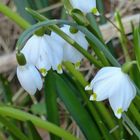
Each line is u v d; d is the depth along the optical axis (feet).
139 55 0.67
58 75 0.95
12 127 0.88
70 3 0.69
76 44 0.70
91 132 0.96
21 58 0.66
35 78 0.68
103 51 0.70
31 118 0.83
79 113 0.95
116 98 0.67
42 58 0.68
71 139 0.85
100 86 0.67
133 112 0.77
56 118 0.93
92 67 1.25
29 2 1.12
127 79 0.67
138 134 0.78
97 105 0.94
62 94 0.96
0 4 0.89
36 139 0.90
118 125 0.93
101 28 1.18
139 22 1.20
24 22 0.88
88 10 0.69
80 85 0.92
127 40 1.07
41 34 0.68
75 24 0.68
